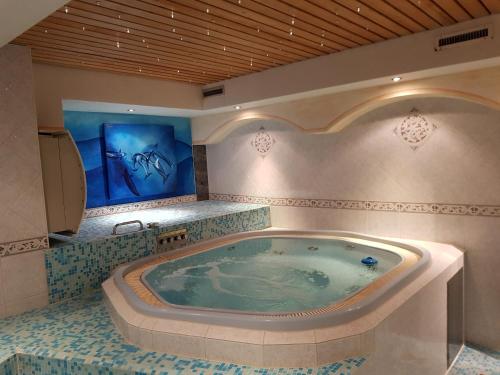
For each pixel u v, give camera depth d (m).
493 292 3.66
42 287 3.03
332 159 4.63
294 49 3.49
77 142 4.57
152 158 5.29
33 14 1.78
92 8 2.34
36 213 2.99
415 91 3.62
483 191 3.62
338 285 3.32
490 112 3.51
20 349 2.35
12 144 2.84
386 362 2.34
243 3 2.39
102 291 3.22
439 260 3.40
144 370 2.05
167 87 4.53
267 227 5.26
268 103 4.66
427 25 3.02
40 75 3.45
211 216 4.53
